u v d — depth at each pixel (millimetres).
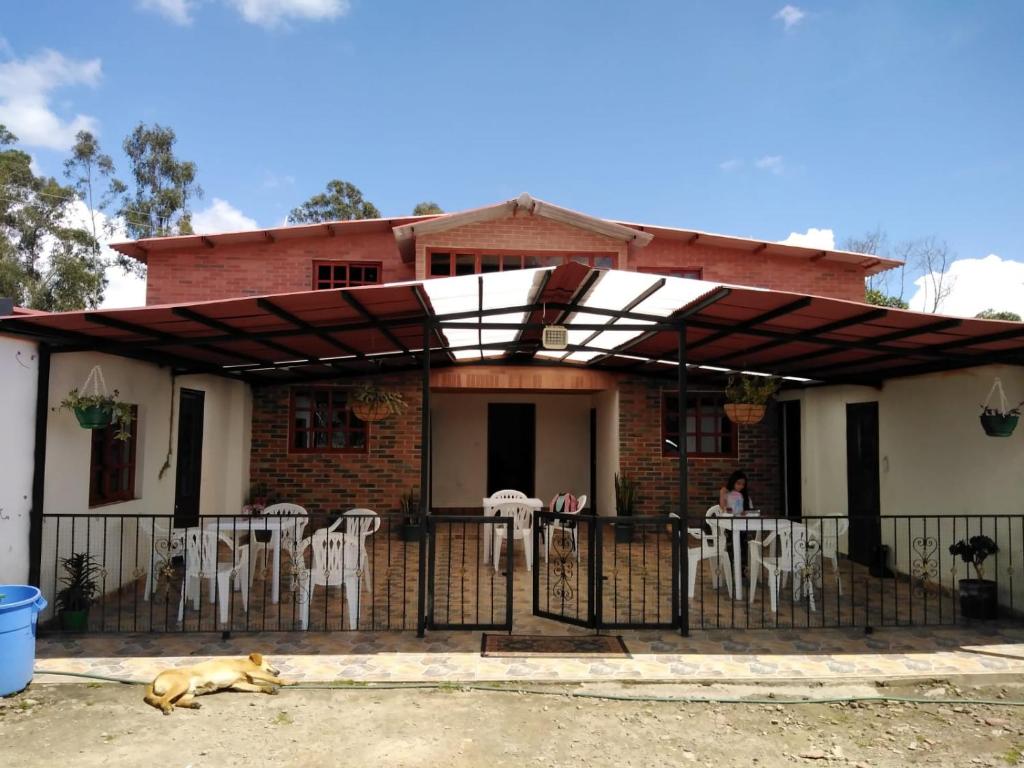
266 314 5734
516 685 5043
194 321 5770
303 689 4934
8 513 5688
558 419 14305
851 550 9891
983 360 6742
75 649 5672
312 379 11250
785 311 5789
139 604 7102
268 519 7102
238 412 10797
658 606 6859
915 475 8484
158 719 4414
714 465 11789
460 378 11383
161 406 8477
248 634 6105
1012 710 4703
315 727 4336
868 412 9539
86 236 24406
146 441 8094
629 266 10680
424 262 10211
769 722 4504
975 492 7488
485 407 14203
